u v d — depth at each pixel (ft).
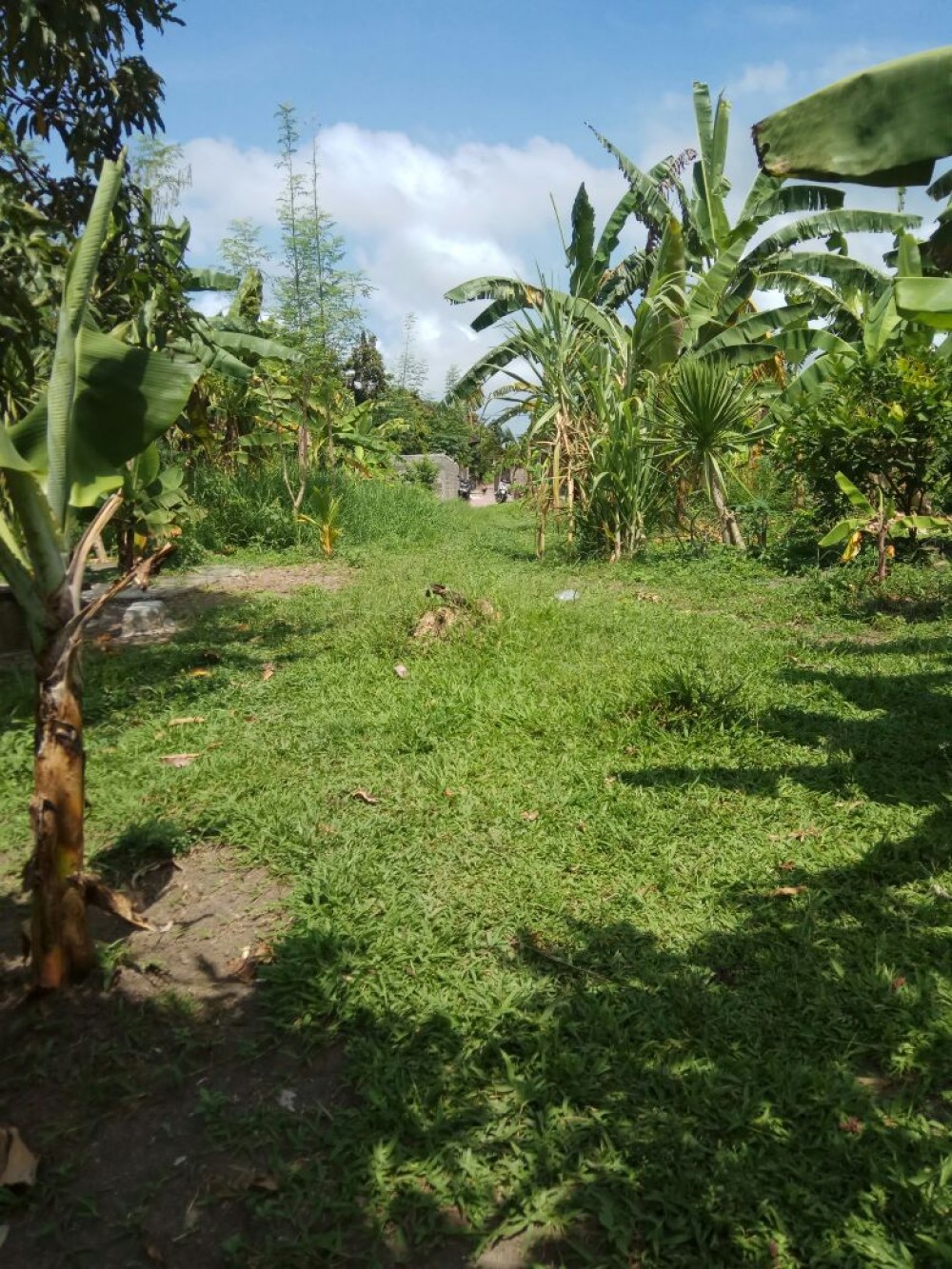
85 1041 8.55
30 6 14.73
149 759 15.46
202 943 10.19
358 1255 6.29
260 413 49.67
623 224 52.70
